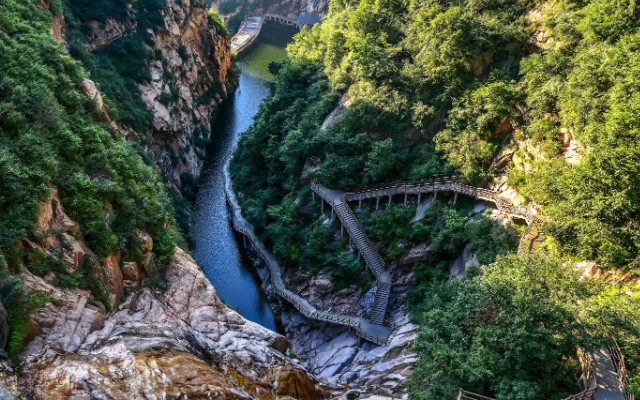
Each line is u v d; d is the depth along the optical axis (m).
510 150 36.47
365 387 29.84
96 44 57.38
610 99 28.81
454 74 40.69
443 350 19.97
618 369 19.36
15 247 16.30
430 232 37.19
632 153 25.41
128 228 22.80
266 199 48.22
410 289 35.88
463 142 38.28
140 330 19.28
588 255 26.50
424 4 48.22
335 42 54.12
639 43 30.11
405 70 43.53
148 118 54.47
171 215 34.81
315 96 53.28
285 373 22.27
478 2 43.22
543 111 33.91
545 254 24.58
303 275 40.84
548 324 19.23
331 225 41.47
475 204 37.00
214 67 84.50
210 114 79.00
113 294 20.27
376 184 41.16
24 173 18.53
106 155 24.73
